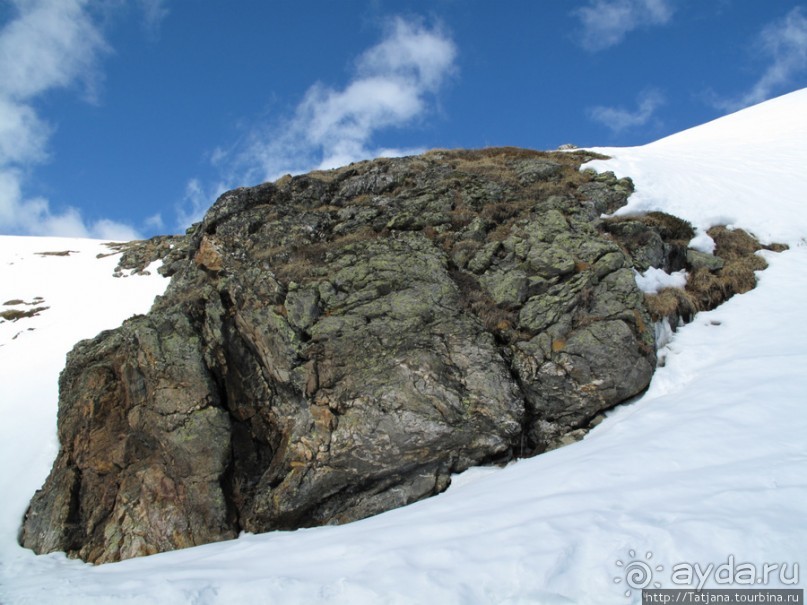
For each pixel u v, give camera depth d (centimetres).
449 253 1752
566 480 981
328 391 1411
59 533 1481
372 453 1316
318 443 1358
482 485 1162
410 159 2488
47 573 1305
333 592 805
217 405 1532
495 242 1730
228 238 2003
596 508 850
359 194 2261
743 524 727
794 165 2389
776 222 1967
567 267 1554
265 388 1541
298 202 2212
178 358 1588
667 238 1878
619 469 973
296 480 1329
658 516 788
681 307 1566
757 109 3812
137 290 2733
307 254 1811
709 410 1108
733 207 2052
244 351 1603
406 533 949
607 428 1245
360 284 1614
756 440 955
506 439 1325
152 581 995
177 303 1792
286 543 1132
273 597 841
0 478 1700
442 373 1384
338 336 1479
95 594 979
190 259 2173
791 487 787
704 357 1385
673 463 949
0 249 3725
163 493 1466
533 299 1524
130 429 1598
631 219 1884
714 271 1739
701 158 2570
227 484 1449
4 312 2723
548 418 1353
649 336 1411
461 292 1584
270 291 1619
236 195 2167
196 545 1370
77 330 2442
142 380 1614
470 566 781
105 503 1515
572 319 1450
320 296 1595
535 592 712
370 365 1421
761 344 1362
